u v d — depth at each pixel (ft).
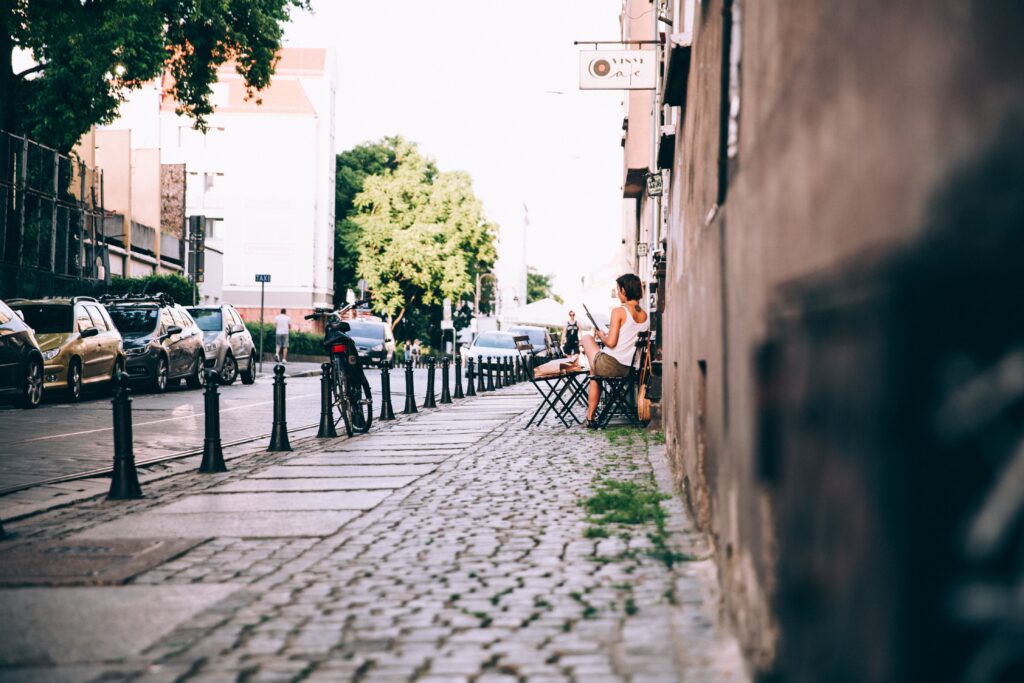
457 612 14.74
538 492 26.09
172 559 19.06
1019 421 4.44
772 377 9.57
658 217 59.11
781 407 9.05
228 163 248.52
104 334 70.64
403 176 238.89
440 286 233.14
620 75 50.01
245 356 95.30
